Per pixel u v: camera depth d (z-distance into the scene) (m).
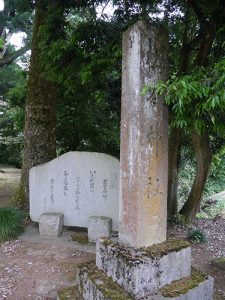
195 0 3.88
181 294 2.32
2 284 3.30
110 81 5.66
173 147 5.41
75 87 5.32
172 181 5.45
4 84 13.64
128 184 2.52
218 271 3.69
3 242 4.53
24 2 4.77
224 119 2.24
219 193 9.56
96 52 4.02
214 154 5.95
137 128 2.40
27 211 5.82
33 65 5.98
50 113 6.10
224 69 1.90
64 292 2.76
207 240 4.68
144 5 3.93
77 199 4.77
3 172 11.27
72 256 4.02
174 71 5.23
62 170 4.86
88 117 7.12
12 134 12.07
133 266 2.25
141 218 2.47
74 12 4.85
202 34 4.41
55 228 4.65
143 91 2.23
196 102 2.11
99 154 4.62
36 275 3.49
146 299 2.25
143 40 2.39
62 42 4.01
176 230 5.07
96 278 2.53
